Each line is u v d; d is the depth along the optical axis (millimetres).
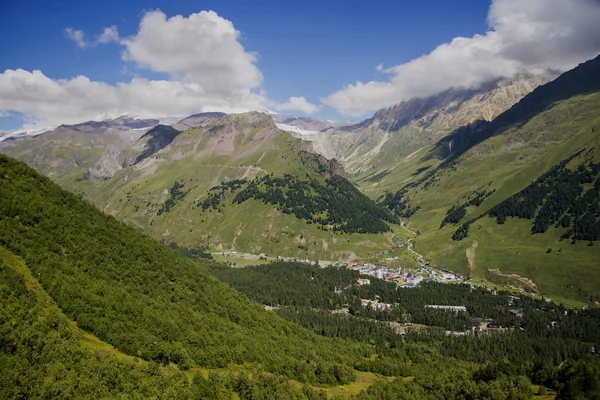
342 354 192500
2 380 75625
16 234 131375
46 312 102688
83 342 102875
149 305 141000
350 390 151500
